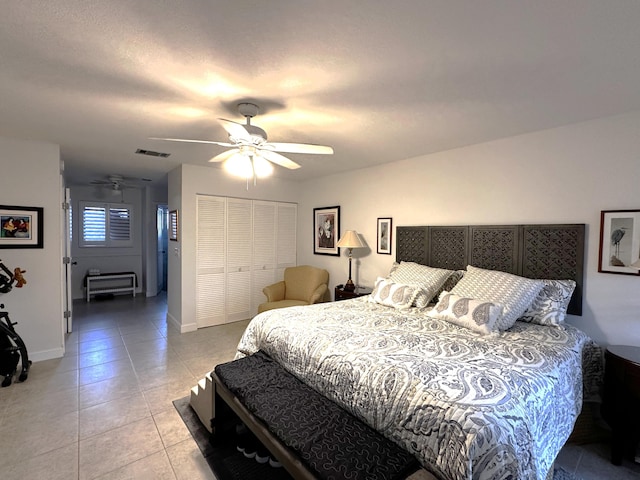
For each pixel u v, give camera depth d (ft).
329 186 15.21
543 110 7.09
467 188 10.05
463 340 6.48
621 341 7.38
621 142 7.31
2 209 9.62
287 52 4.86
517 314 7.47
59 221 10.59
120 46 4.71
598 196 7.65
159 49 4.79
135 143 10.03
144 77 5.65
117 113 7.38
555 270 8.27
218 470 5.99
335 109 7.05
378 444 4.61
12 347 8.91
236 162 8.77
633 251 7.15
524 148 8.81
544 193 8.49
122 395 8.48
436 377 4.82
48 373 9.62
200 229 14.05
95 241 20.74
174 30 4.32
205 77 5.64
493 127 8.27
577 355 6.33
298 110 7.11
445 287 9.89
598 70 5.33
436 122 7.89
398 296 9.48
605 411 6.68
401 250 11.89
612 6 3.78
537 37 4.43
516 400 4.33
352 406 5.36
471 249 9.86
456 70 5.37
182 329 13.69
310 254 16.48
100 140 9.71
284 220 16.88
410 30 4.31
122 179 17.17
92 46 4.71
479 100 6.57
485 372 4.99
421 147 10.19
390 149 10.44
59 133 9.04
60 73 5.52
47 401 8.10
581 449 6.79
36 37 4.48
